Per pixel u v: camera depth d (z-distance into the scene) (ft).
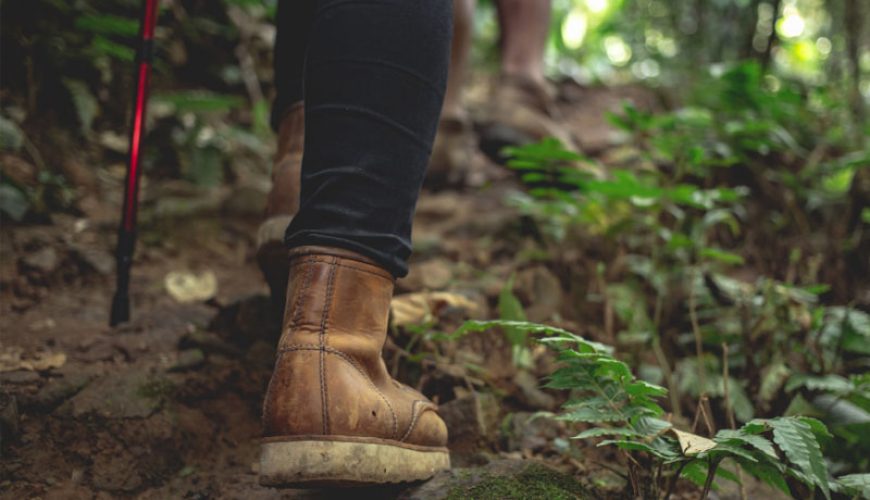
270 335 4.65
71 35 7.45
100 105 7.91
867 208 6.42
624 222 6.03
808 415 4.10
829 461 3.99
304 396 2.78
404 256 3.04
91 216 6.81
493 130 8.59
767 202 7.22
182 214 7.07
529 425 4.21
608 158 9.26
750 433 2.80
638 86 12.49
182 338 4.61
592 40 18.93
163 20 8.65
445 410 3.96
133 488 3.50
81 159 7.45
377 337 3.01
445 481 3.17
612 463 3.90
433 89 2.96
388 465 2.92
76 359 4.50
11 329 4.93
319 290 2.87
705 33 14.02
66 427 3.70
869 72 10.78
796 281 6.16
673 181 6.24
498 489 3.10
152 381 4.06
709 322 5.50
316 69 2.91
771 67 11.01
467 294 5.38
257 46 9.96
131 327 5.03
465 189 8.69
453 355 4.59
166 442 3.77
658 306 5.30
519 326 3.38
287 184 3.64
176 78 9.01
